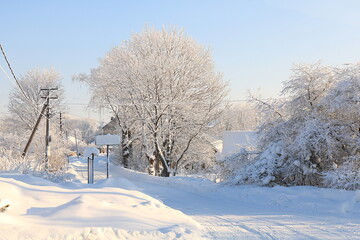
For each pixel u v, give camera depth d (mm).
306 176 21016
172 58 39188
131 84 39594
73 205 9820
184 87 39219
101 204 10352
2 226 7184
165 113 38531
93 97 46656
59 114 58906
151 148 41469
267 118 24094
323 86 22469
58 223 8320
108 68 43500
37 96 56938
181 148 41594
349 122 20609
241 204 18391
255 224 11953
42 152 41438
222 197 20875
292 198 17469
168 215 11328
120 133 48688
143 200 13852
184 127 39312
